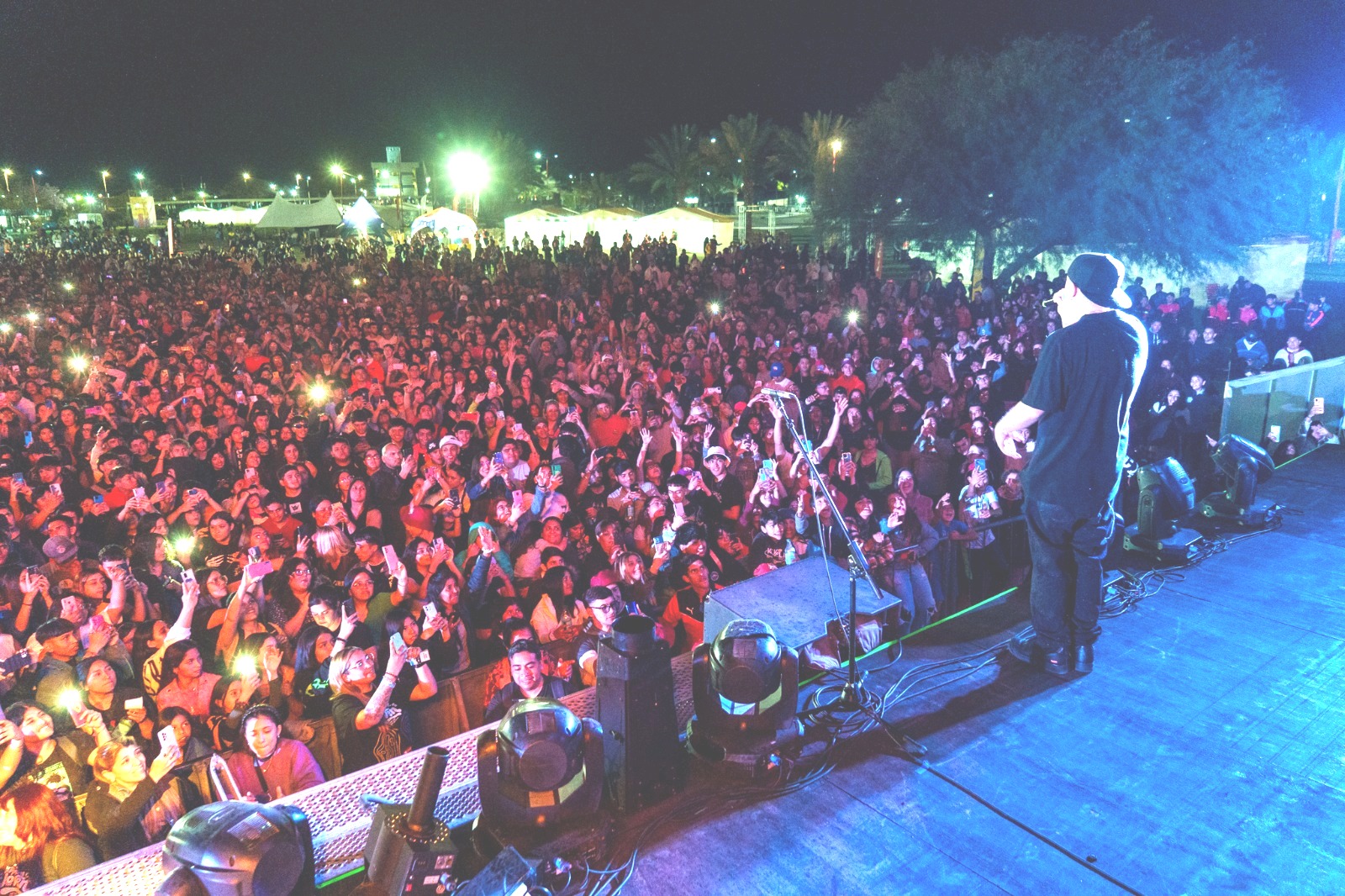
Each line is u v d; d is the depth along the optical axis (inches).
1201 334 547.2
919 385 464.1
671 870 104.6
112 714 187.0
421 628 212.5
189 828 85.0
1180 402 370.9
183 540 275.3
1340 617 157.0
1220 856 103.0
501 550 258.2
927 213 828.6
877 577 225.5
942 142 821.9
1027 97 773.3
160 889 81.5
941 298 739.4
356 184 4005.9
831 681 143.7
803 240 1510.8
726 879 103.0
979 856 104.9
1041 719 130.3
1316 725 126.9
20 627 230.5
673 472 332.5
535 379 516.1
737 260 959.6
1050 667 141.9
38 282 987.9
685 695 135.4
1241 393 229.3
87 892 94.7
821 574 159.0
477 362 533.3
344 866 107.8
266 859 83.5
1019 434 138.4
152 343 591.8
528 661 171.3
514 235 1407.5
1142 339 128.0
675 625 245.6
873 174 866.8
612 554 255.6
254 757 157.2
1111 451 129.6
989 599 171.5
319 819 106.4
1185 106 738.2
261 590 227.9
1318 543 187.8
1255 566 177.5
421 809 94.2
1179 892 98.0
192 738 179.6
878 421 434.0
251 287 910.4
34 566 243.8
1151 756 121.6
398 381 495.2
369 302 775.7
